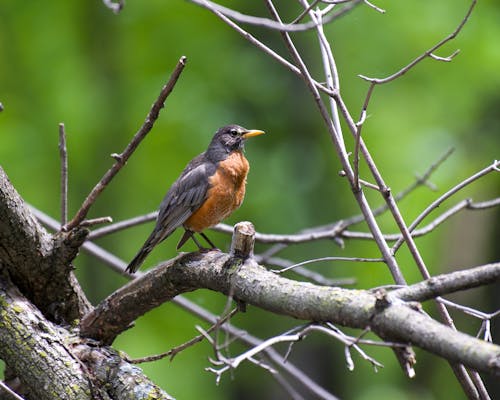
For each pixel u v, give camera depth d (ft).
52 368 18.17
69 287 20.11
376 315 12.73
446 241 55.16
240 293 15.75
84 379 18.22
